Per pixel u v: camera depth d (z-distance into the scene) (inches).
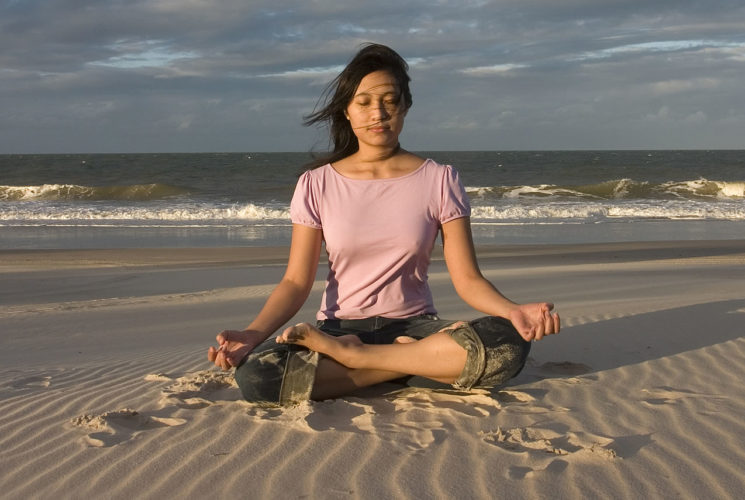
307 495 85.0
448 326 125.0
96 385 148.4
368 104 127.0
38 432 112.7
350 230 127.5
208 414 117.5
